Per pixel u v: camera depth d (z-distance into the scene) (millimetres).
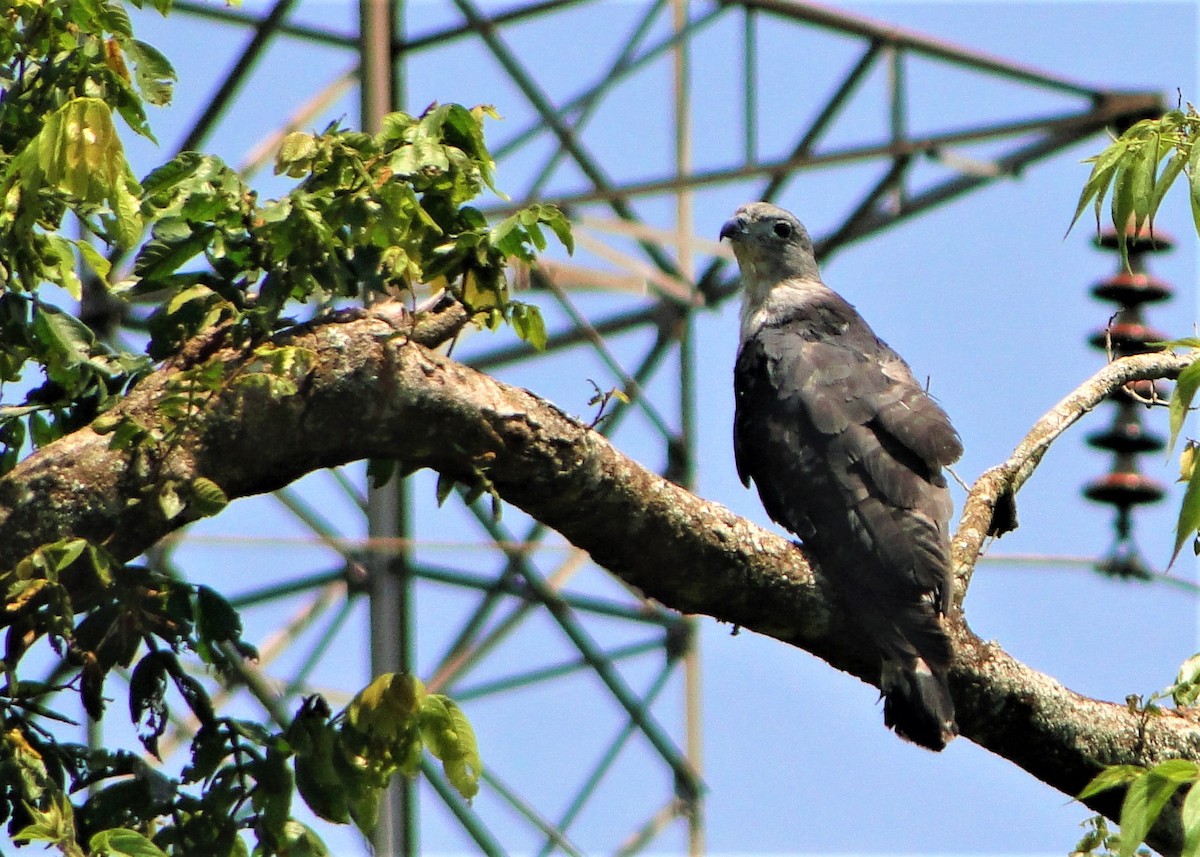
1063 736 11047
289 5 23188
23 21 10195
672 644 23547
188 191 9586
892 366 13305
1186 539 9039
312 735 9398
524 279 11977
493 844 21594
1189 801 8336
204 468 9695
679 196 24875
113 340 21000
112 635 9445
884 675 10836
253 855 9406
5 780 9148
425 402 9906
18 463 10062
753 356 13453
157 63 10172
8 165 9625
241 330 9812
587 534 10391
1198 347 9219
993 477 12359
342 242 9836
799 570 10812
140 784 9508
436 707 9391
